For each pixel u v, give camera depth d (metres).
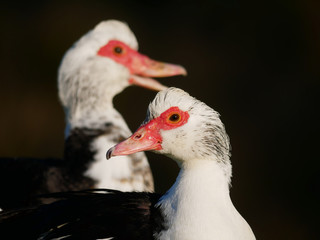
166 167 13.05
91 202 5.78
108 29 8.27
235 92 14.58
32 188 7.17
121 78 8.27
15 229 5.74
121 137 7.83
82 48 8.15
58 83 8.22
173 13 15.49
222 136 5.72
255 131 14.05
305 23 15.02
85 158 7.55
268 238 12.68
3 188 7.21
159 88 8.43
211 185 5.60
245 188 13.34
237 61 14.87
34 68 14.84
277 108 14.29
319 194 13.21
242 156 13.73
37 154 14.01
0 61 14.74
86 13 15.48
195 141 5.71
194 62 14.93
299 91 14.47
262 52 14.89
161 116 5.84
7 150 13.91
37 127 14.23
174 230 5.45
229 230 5.45
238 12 15.24
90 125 7.90
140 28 15.41
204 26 15.27
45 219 5.72
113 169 7.45
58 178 7.32
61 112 14.53
